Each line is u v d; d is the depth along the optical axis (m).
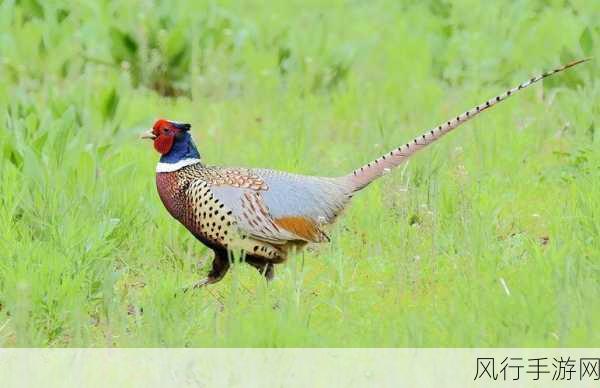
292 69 16.97
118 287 10.88
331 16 19.72
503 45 17.36
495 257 10.73
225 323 9.77
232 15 18.22
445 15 19.19
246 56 16.97
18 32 17.27
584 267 10.27
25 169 11.64
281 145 14.14
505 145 14.03
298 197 10.68
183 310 10.08
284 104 15.95
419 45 17.83
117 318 9.92
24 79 16.19
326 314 10.12
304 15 19.89
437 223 11.77
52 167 11.94
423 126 14.86
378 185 12.53
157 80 16.66
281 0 20.77
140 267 11.36
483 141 13.95
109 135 14.41
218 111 15.77
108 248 10.82
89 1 18.17
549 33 17.69
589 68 15.38
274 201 10.62
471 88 16.33
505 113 15.22
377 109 15.58
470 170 13.23
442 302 10.26
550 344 9.09
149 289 10.55
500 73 16.64
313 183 10.79
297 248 10.83
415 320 9.52
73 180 11.90
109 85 15.28
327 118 15.45
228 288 10.95
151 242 11.60
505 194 12.81
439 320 9.60
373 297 10.47
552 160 13.88
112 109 14.50
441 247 11.49
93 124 14.41
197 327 9.84
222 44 17.08
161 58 16.61
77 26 17.97
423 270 11.00
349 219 12.30
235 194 10.62
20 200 11.39
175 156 10.90
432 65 17.20
